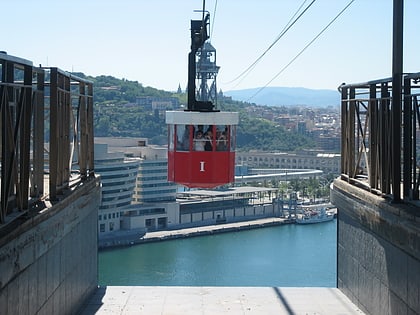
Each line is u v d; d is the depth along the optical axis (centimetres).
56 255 1658
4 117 1277
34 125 1658
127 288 2292
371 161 1909
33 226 1401
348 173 2191
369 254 1902
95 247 2344
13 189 1372
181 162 2597
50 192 1703
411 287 1523
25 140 1433
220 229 15262
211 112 2580
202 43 2542
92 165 2380
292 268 10375
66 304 1794
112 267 11006
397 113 1661
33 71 1590
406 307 1565
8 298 1216
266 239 13850
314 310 2023
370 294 1894
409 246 1499
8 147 1321
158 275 10188
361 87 2102
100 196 2466
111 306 2066
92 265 2270
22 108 1394
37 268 1453
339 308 2050
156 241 14000
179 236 14450
